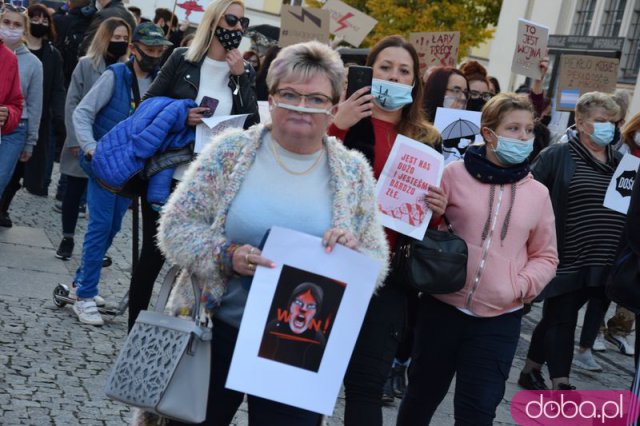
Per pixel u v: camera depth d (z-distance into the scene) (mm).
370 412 3926
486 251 4379
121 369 3078
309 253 3084
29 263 7809
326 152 3303
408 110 4375
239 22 5234
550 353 6234
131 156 5020
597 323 7691
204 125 5184
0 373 5133
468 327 4375
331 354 3109
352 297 3115
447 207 4523
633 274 4773
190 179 3250
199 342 3098
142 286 5215
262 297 3061
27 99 8031
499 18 25047
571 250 6227
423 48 9523
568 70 9930
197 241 3145
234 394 3299
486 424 4242
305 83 3131
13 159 7930
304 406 3076
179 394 3043
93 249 6406
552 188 6328
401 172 4211
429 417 4551
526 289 4383
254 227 3174
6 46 7715
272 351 3064
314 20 9734
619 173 6129
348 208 3244
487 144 4590
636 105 19875
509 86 24594
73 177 8008
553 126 11312
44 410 4734
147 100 5219
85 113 6523
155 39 6527
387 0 26547
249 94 5379
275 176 3230
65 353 5691
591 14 21906
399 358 5820
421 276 4090
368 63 4387
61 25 11961
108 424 4707
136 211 5816
